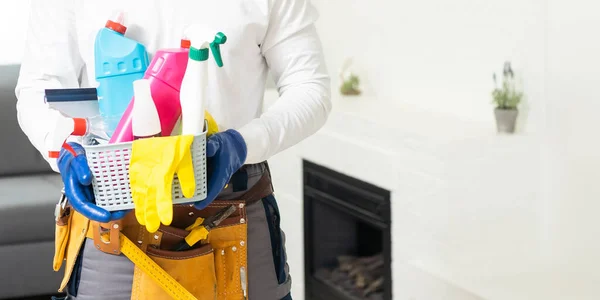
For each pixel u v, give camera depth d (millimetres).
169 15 1312
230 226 1322
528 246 2748
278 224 1416
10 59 4023
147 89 1102
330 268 3502
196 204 1121
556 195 2721
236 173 1330
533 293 2424
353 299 3197
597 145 2551
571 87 2609
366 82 3725
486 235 2693
